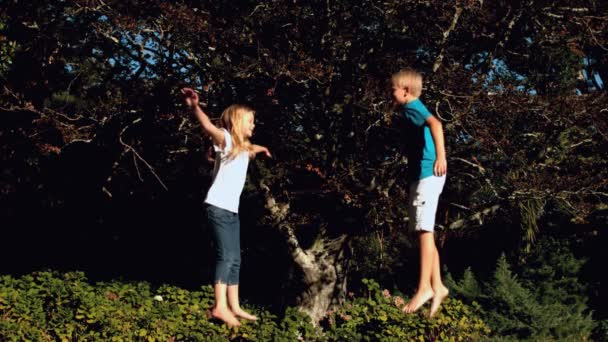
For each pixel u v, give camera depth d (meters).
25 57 12.40
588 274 14.76
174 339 9.77
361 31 11.39
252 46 10.90
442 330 10.74
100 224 16.30
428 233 4.64
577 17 11.48
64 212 16.03
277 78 10.32
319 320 11.48
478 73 11.08
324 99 11.26
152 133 12.37
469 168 12.31
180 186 14.33
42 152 12.59
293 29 11.12
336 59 10.92
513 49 12.59
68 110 12.19
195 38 10.58
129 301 10.23
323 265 12.35
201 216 15.09
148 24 10.95
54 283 9.95
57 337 9.56
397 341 9.86
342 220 12.16
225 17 11.22
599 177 11.53
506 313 13.13
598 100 11.10
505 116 10.76
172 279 16.14
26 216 16.23
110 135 12.20
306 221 11.84
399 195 11.70
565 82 12.98
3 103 12.02
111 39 11.27
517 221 13.59
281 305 12.74
